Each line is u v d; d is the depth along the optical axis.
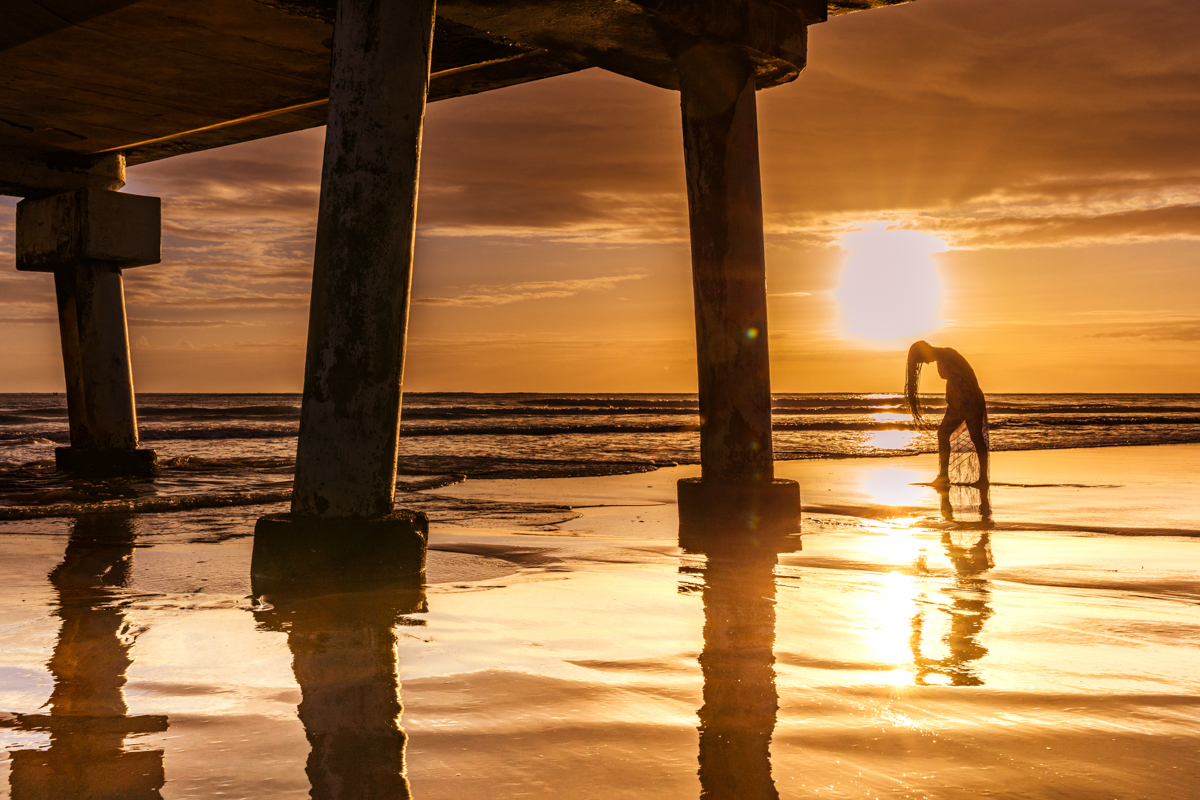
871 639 3.34
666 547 5.85
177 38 8.04
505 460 15.23
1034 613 3.80
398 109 4.91
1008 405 74.06
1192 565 5.07
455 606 4.02
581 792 1.92
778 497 6.88
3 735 2.30
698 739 2.26
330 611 3.90
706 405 7.21
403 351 5.09
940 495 9.18
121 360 12.07
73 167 11.91
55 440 25.94
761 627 3.57
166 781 1.99
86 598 4.21
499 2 6.33
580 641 3.33
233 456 16.84
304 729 2.34
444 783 1.97
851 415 48.59
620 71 7.60
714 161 7.12
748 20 6.95
